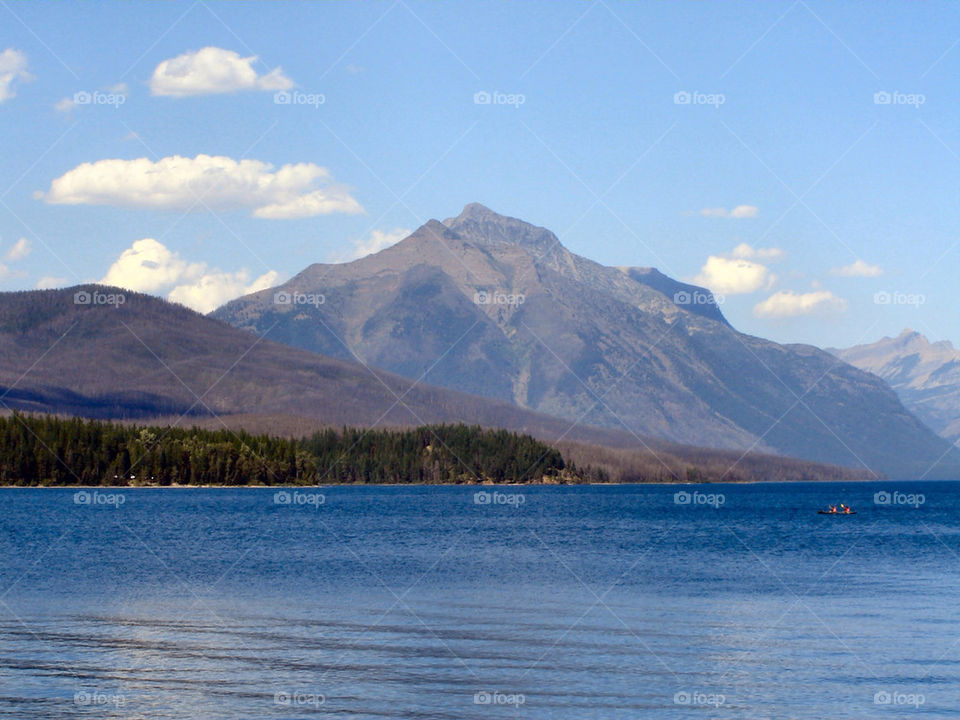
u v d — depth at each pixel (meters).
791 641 69.81
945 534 181.12
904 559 129.38
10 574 101.62
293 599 85.75
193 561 116.75
